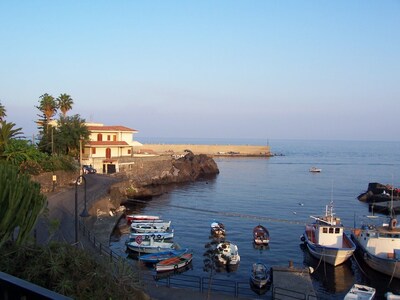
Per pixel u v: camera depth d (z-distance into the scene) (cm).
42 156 6347
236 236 5572
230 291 3503
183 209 7388
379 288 3847
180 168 11344
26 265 1443
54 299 392
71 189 6316
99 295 1360
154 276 3762
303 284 3269
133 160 9744
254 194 9312
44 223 3928
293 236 5609
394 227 4434
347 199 9012
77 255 1483
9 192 1569
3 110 7212
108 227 5250
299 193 9631
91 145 9238
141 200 8094
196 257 4538
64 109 8562
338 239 4503
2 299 445
